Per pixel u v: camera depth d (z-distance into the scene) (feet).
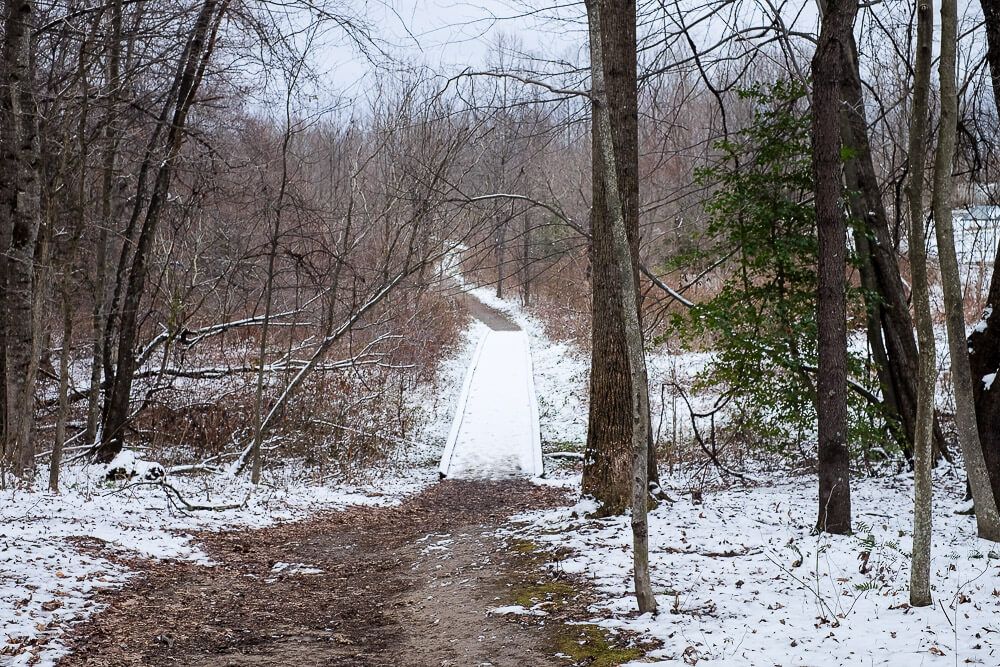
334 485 54.39
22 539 26.45
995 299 31.71
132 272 50.85
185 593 25.03
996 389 30.78
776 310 42.68
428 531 38.27
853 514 33.30
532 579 26.20
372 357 80.43
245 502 40.88
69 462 49.16
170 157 48.75
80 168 42.14
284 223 67.72
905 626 18.37
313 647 20.90
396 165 57.52
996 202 43.57
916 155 19.67
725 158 43.34
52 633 19.40
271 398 65.31
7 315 40.09
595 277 35.50
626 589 23.39
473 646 20.36
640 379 20.52
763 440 52.44
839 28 27.89
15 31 37.63
